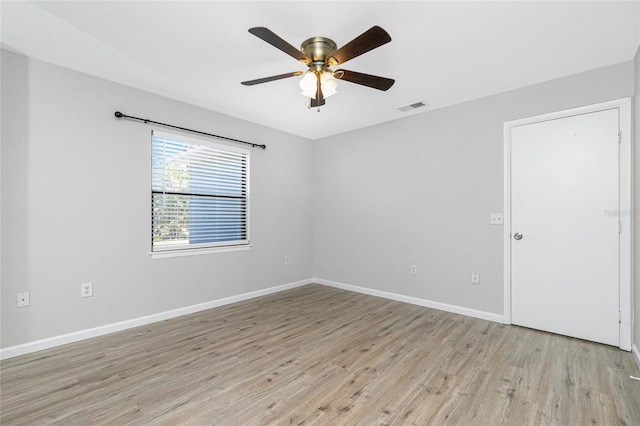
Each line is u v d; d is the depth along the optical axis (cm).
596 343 257
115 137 289
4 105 233
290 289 454
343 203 456
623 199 246
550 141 281
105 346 254
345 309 355
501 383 198
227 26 202
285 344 259
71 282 263
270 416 166
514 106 301
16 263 237
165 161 326
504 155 307
